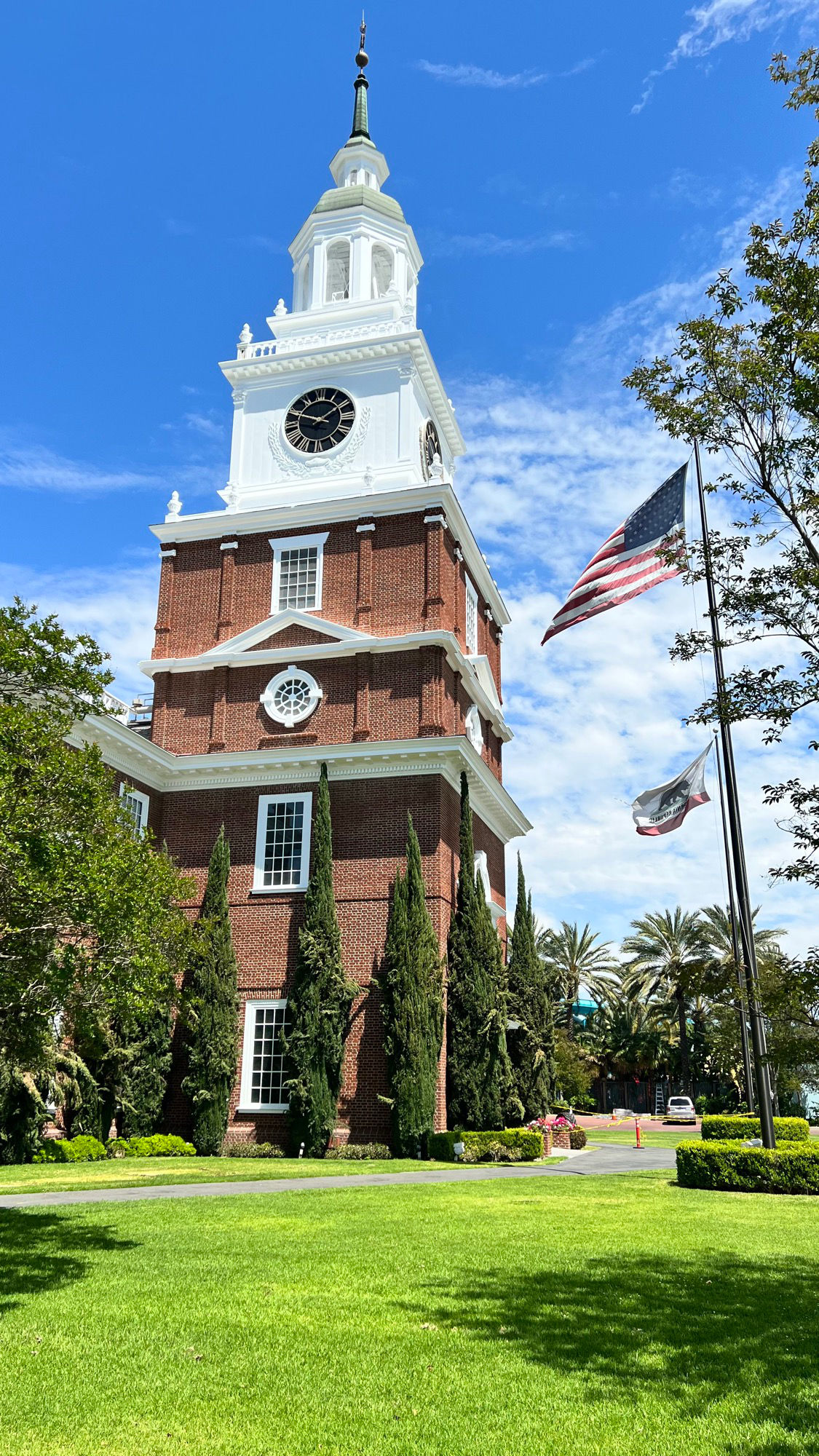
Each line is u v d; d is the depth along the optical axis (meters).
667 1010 75.06
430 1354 9.18
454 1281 12.04
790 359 12.15
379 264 47.03
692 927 72.00
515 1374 8.68
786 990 10.81
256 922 33.00
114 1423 7.55
